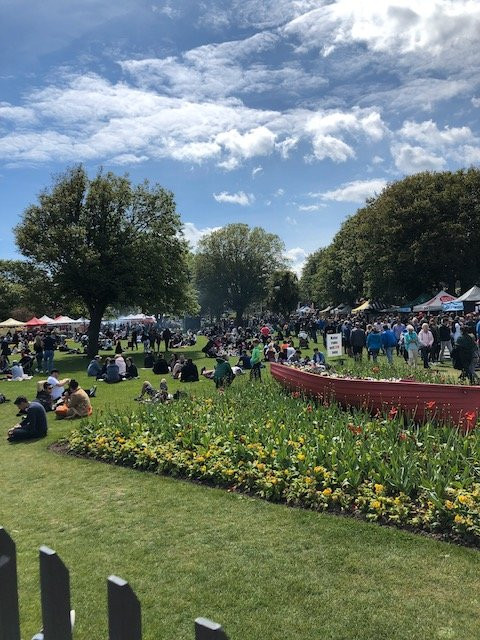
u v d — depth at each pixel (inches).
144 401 626.2
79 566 212.4
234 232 3836.1
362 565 199.2
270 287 3149.6
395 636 156.8
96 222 1405.0
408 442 309.0
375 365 710.5
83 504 287.7
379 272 2165.4
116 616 84.2
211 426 378.6
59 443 435.5
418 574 190.4
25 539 244.1
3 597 99.8
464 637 154.4
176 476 324.5
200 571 202.5
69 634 94.6
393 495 251.0
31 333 2086.6
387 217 2073.1
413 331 812.6
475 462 273.6
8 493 316.8
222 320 3890.3
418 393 410.3
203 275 3816.4
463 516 217.3
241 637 159.9
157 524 252.1
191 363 847.1
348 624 163.8
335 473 271.6
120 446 380.5
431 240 1950.1
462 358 644.1
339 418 379.9
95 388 731.4
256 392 557.3
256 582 192.1
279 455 294.8
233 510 262.1
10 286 3157.0
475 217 1930.4
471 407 381.7
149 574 202.7
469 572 189.3
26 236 1353.3
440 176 2080.5
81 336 2001.7
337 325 1432.1
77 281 1366.9
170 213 1480.1
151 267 1406.3
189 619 171.2
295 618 168.6
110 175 1429.6
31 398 754.2
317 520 240.7
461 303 1331.2
